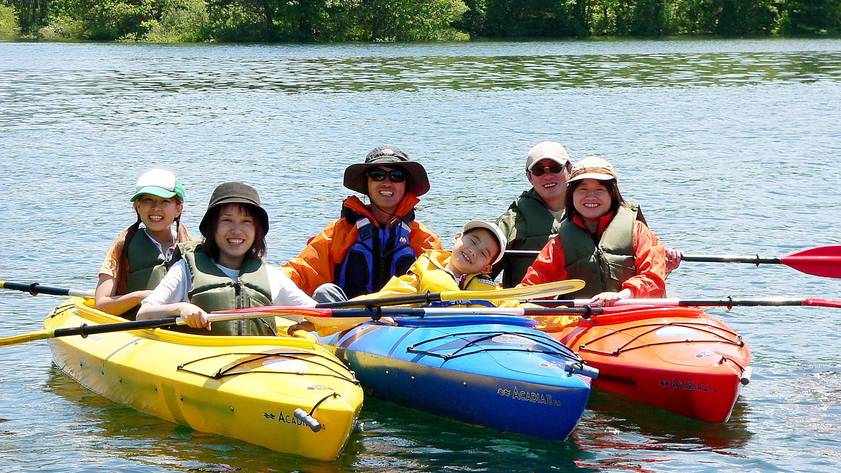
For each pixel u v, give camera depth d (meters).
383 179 6.82
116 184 12.77
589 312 6.03
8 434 5.20
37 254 9.26
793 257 7.14
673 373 5.61
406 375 5.77
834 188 12.42
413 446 5.13
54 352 6.52
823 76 30.09
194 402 5.21
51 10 58.91
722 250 9.49
